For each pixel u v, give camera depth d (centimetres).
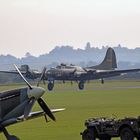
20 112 9306
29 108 9281
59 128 12606
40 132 11906
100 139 9194
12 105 9319
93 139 9194
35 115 9512
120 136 8750
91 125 9188
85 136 9331
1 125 9294
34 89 9319
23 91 9356
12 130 12600
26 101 9300
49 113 9625
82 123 13700
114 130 8850
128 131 8606
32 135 11356
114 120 9025
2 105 9306
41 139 10612
